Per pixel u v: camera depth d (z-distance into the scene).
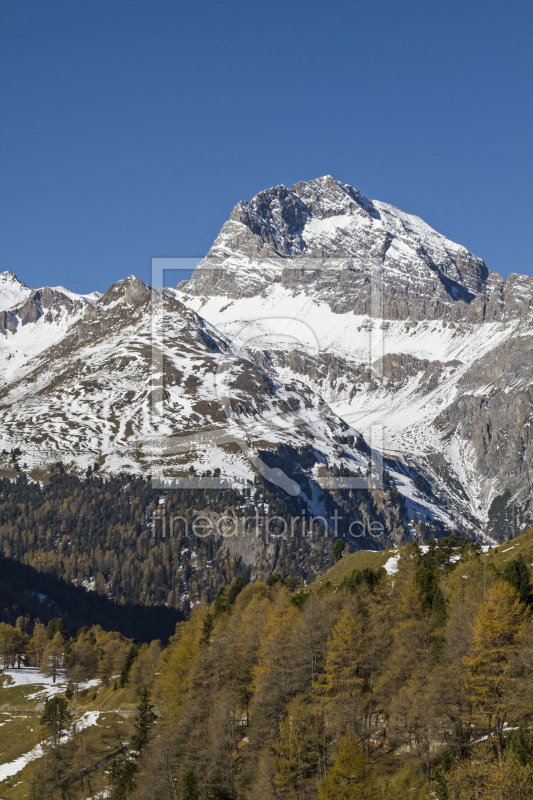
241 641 118.44
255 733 96.75
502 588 84.88
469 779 66.94
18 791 127.19
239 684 112.00
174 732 103.31
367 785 77.44
